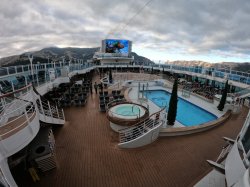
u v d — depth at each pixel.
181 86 21.28
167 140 8.23
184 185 5.41
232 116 12.18
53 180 5.46
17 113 6.34
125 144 7.30
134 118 8.59
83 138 8.14
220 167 3.88
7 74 9.73
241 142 3.30
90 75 28.06
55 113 10.34
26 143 4.68
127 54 41.00
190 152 7.30
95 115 11.01
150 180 5.61
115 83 20.84
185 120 13.01
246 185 1.58
